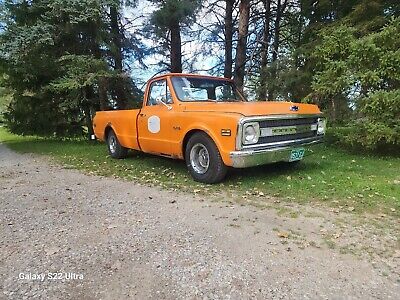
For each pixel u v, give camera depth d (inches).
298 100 377.7
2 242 120.7
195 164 209.6
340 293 87.9
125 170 255.6
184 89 229.3
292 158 201.9
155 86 242.8
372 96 257.6
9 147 449.7
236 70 471.5
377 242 117.5
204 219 141.5
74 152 369.7
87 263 104.3
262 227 131.7
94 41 449.1
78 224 137.8
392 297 86.2
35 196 182.9
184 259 105.8
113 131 301.1
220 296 86.8
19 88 486.3
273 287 90.6
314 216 143.3
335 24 333.1
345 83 272.4
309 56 348.2
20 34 392.5
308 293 87.9
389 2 317.7
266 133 185.6
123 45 506.9
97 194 185.8
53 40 422.6
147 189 195.6
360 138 275.4
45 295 88.1
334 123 322.3
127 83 494.0
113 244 117.5
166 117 224.4
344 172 223.9
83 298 86.8
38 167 280.4
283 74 379.9
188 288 90.4
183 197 176.4
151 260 105.5
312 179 204.2
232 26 525.7
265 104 197.2
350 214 145.2
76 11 395.5
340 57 293.7
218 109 193.3
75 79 416.2
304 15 433.4
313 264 102.4
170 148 224.7
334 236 122.5
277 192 180.2
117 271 99.3
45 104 498.9
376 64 269.9
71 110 498.6
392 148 301.6
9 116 515.2
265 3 528.1
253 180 205.8
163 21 442.6
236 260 105.0
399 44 262.7
